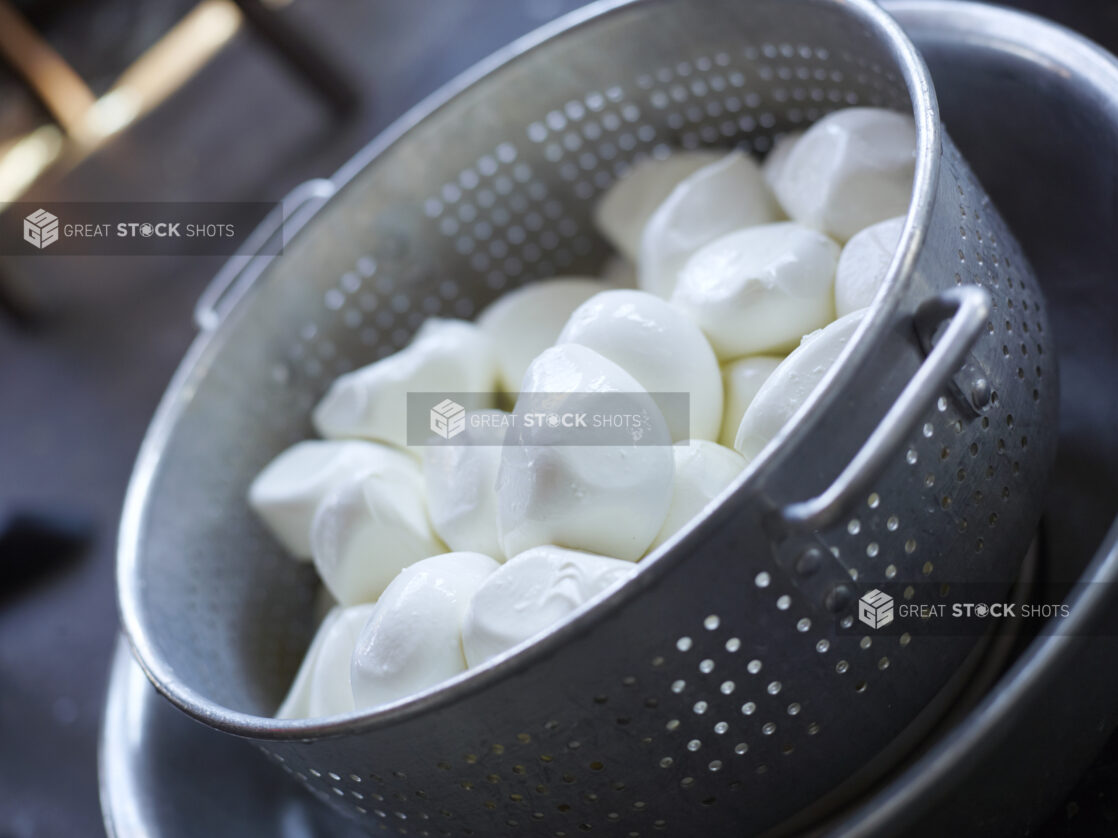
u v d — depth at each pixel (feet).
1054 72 2.03
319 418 2.42
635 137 2.56
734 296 2.03
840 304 2.01
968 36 2.14
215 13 5.37
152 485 2.25
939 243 1.66
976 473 1.72
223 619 2.29
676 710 1.64
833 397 1.54
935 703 1.90
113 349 4.42
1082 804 1.96
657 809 1.72
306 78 4.70
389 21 4.83
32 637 3.34
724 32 2.27
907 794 1.64
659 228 2.30
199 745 2.26
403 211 2.53
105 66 5.18
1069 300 2.21
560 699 1.60
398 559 2.10
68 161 5.06
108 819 2.14
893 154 2.06
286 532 2.33
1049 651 1.64
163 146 5.08
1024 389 1.80
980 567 1.76
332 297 2.54
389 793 1.75
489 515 2.01
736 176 2.30
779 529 1.55
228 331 2.41
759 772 1.72
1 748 3.03
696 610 1.58
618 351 1.97
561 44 2.36
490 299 2.72
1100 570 1.66
